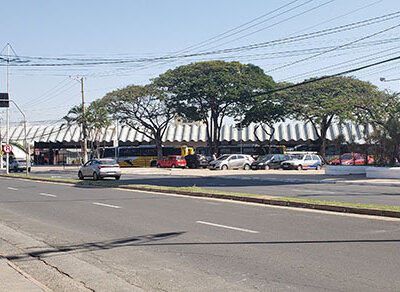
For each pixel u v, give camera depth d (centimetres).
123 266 736
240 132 7312
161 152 6272
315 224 1086
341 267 685
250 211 1349
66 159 8481
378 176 2734
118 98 5856
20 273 678
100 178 3123
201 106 5750
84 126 5534
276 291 580
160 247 865
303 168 4469
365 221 1123
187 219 1206
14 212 1448
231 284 616
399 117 3114
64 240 968
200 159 5503
